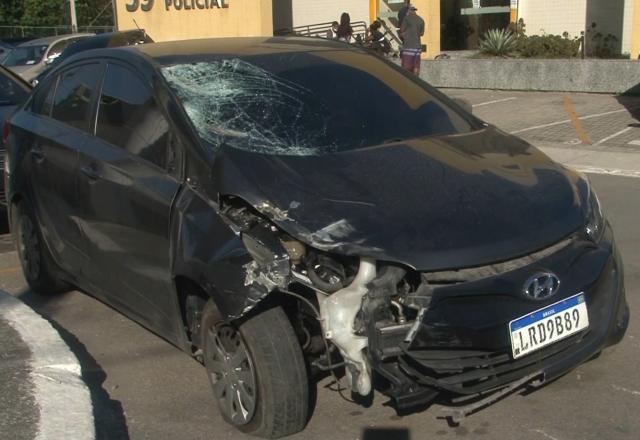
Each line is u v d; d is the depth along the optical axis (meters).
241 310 3.64
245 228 3.82
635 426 4.04
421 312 3.56
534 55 18.17
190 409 4.40
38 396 4.08
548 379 3.86
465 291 3.61
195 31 22.61
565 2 20.55
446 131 4.93
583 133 12.57
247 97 4.74
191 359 5.05
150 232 4.41
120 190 4.68
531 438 3.96
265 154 4.25
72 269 5.54
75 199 5.19
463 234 3.72
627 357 4.80
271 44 5.57
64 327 5.65
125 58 5.21
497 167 4.36
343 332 3.64
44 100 6.04
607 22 20.00
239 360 3.93
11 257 7.41
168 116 4.56
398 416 4.19
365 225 3.71
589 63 16.11
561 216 4.00
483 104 15.88
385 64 5.52
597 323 4.00
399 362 3.60
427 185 4.04
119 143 4.95
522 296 3.69
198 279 3.88
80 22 45.78
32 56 22.03
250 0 21.41
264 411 3.81
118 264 4.83
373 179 4.07
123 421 4.29
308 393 3.89
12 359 4.52
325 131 4.60
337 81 5.07
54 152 5.48
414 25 17.45
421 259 3.60
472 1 22.78
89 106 5.38
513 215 3.89
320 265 3.74
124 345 5.31
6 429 3.77
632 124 12.99
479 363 3.65
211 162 4.17
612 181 9.55
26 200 5.93
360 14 24.58
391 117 4.88
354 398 4.35
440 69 18.33
